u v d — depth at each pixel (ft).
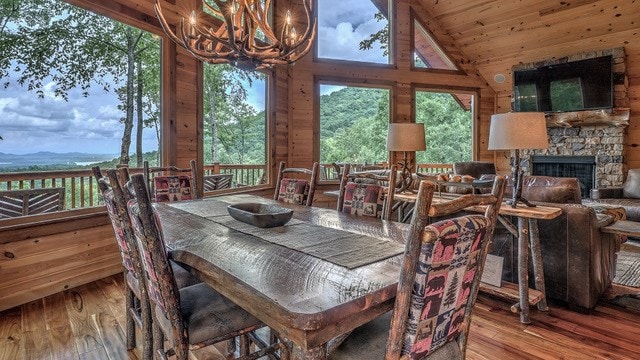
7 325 8.01
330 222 6.86
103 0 10.58
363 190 8.08
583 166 20.27
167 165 12.84
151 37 13.00
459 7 20.61
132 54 12.67
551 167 21.50
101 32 11.84
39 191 10.62
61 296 9.70
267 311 3.43
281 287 3.69
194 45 8.27
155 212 4.29
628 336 7.50
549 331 7.72
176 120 13.12
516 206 8.32
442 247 3.16
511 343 7.25
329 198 19.98
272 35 8.45
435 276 3.25
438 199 9.03
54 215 10.06
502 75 22.71
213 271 4.33
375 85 20.86
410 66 21.62
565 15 18.21
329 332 3.36
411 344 3.37
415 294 3.23
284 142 18.79
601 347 7.10
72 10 11.06
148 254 4.35
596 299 8.66
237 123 17.12
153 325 5.29
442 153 23.97
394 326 3.33
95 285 10.55
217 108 16.22
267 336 7.61
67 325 8.02
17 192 10.15
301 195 9.71
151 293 4.97
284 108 18.69
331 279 3.89
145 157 13.07
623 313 8.52
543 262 8.86
